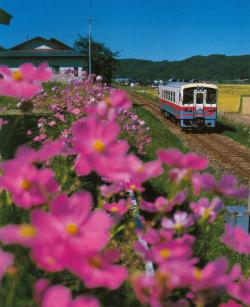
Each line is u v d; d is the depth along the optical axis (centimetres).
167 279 130
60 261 116
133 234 203
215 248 642
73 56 5375
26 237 117
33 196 139
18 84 156
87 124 145
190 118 2998
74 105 986
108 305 293
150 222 167
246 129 3017
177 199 172
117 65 6397
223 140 2669
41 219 122
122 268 120
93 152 142
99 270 118
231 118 4022
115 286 116
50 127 909
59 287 113
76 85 1104
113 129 144
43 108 1015
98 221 126
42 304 112
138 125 1177
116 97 174
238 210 754
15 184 139
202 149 2298
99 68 6294
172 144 2050
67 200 127
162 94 4031
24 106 221
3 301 153
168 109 3609
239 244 163
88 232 124
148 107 5322
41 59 5362
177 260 124
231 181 154
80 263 117
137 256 396
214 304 441
